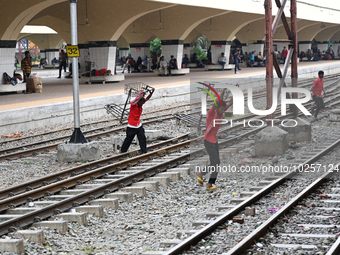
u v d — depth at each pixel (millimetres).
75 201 7438
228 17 39562
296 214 6781
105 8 27625
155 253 5305
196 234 5746
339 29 62219
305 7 42812
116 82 28766
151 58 42469
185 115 16641
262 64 45844
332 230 6031
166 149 11703
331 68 44000
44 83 28828
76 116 11312
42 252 5660
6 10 21094
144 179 9070
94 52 29562
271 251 5406
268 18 11953
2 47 21781
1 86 20828
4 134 15141
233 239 5816
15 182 9156
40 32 48906
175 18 34719
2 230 6082
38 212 6691
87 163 10055
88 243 6090
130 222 6910
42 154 11812
